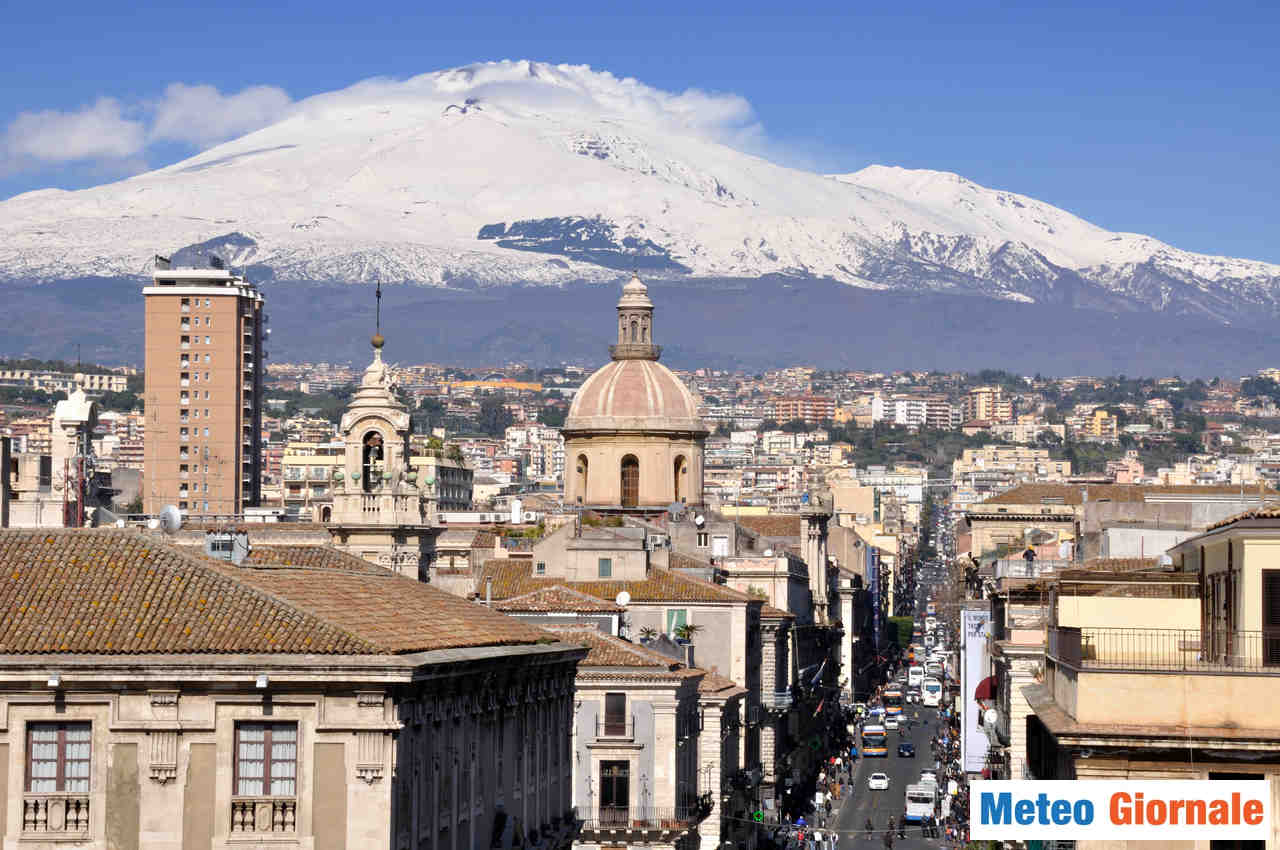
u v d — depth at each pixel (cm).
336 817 6856
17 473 16600
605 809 13488
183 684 6881
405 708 7075
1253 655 6116
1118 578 7131
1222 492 18175
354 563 11325
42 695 6906
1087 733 5903
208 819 6888
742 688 17638
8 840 6900
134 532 7556
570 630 14025
